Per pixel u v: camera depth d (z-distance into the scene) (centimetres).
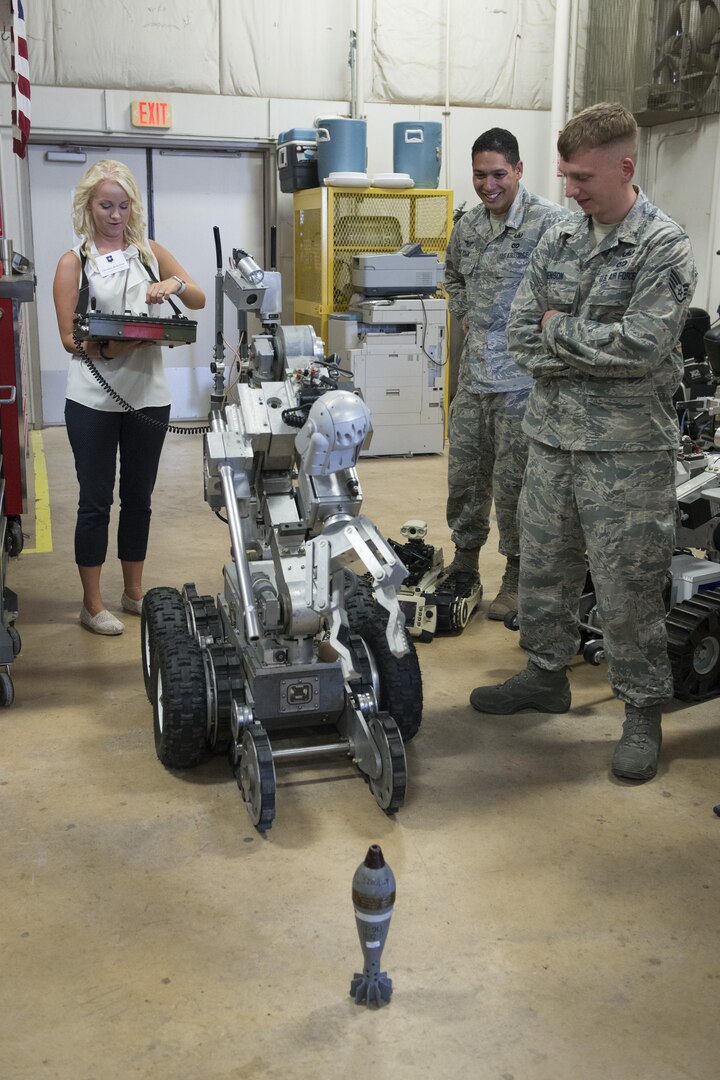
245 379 291
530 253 361
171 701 262
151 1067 174
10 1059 175
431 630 378
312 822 253
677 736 304
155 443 366
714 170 752
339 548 235
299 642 265
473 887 227
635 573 269
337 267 716
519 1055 178
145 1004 189
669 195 811
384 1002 190
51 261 763
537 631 304
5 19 445
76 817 253
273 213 792
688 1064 177
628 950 206
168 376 809
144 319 329
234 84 749
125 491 374
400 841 245
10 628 340
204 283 804
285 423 255
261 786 239
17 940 206
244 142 765
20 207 721
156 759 285
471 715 316
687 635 315
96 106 724
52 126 717
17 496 405
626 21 757
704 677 327
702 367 411
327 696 266
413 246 682
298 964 201
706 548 364
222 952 204
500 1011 189
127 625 386
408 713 285
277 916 216
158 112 734
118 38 718
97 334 325
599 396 263
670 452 268
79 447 352
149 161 769
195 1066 175
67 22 705
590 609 359
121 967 199
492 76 798
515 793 269
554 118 792
